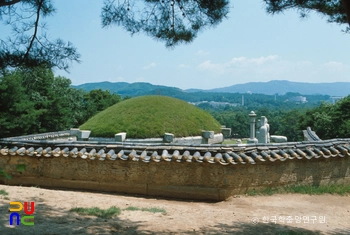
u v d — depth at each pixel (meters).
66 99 41.28
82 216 6.84
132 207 7.87
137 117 12.91
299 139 44.53
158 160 9.29
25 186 10.33
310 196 9.66
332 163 10.48
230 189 9.25
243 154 9.27
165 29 8.64
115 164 9.81
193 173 9.38
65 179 10.16
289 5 7.80
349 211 8.77
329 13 8.04
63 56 8.21
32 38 7.99
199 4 8.29
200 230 6.39
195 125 13.24
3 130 28.02
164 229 6.29
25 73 9.27
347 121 35.28
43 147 10.35
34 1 8.08
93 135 12.70
